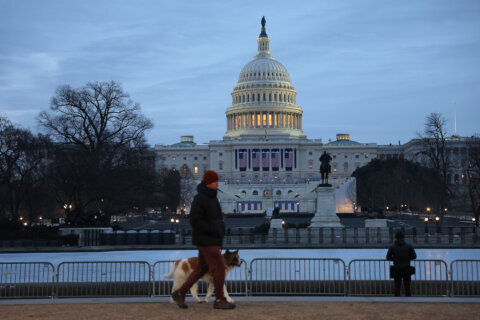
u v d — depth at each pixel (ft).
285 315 60.18
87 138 305.94
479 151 393.50
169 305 66.39
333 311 62.44
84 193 298.56
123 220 487.20
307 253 188.14
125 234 221.87
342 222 376.68
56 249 199.41
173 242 223.51
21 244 209.97
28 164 294.25
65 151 292.20
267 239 231.30
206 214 62.69
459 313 61.87
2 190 279.69
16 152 282.77
